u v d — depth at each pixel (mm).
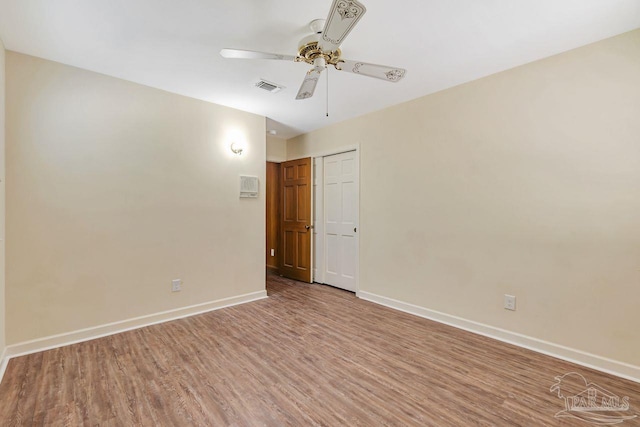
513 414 1674
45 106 2393
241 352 2371
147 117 2906
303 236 4668
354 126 3893
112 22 1919
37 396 1802
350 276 4105
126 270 2791
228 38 2105
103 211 2664
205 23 1937
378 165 3609
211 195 3361
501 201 2602
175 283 3094
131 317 2818
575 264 2238
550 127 2340
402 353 2367
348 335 2697
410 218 3281
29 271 2330
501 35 2062
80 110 2547
